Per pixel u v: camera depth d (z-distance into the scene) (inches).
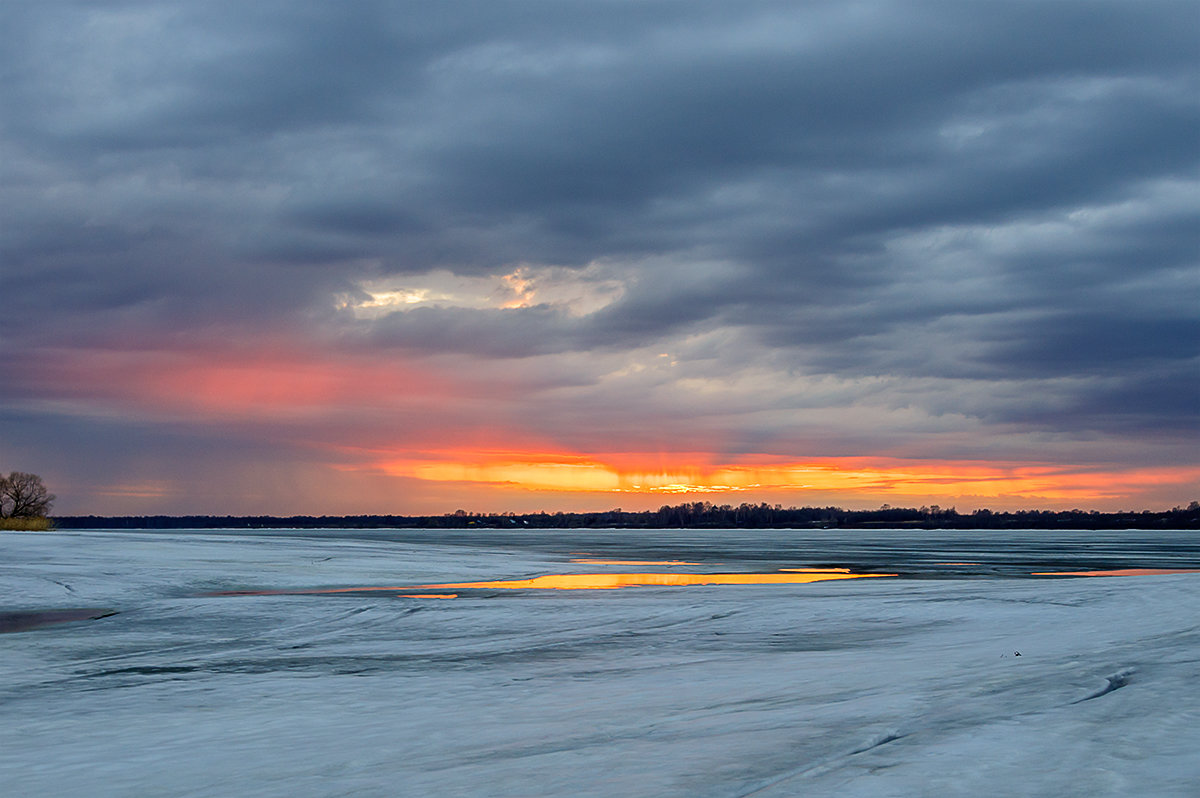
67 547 2220.7
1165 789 235.3
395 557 2333.9
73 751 401.1
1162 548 4291.3
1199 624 713.6
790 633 815.7
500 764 320.8
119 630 911.0
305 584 1513.3
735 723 374.0
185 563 1845.5
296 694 554.9
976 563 2454.5
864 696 427.8
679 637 804.0
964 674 489.1
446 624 933.2
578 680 581.3
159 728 454.9
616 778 282.4
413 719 454.6
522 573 1868.8
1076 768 261.1
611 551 3627.0
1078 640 650.8
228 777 329.1
